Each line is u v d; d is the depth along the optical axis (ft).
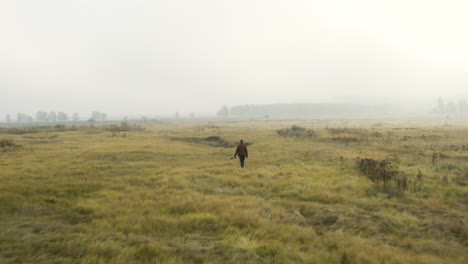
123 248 14.83
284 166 47.60
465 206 24.82
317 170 43.19
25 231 16.48
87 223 19.90
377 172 36.04
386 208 24.29
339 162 50.49
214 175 39.55
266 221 20.63
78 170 41.70
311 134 114.73
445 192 29.09
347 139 92.32
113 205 24.27
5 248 13.76
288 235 18.04
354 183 33.63
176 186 32.96
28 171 40.22
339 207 24.54
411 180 34.17
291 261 14.15
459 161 48.47
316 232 19.39
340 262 14.21
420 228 19.56
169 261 13.51
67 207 23.56
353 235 18.60
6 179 34.06
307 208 24.38
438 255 15.53
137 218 20.61
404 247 16.84
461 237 18.07
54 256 13.33
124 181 35.09
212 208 24.02
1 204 22.98
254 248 15.78
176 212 22.98
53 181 33.71
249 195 29.84
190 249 15.56
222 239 17.44
